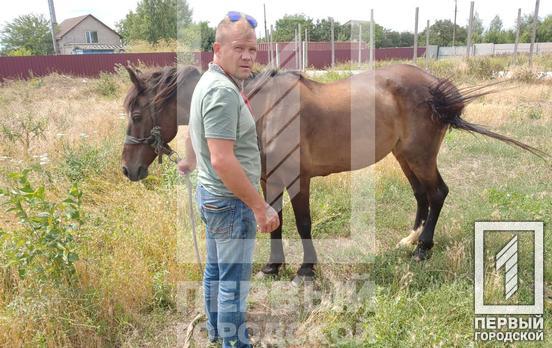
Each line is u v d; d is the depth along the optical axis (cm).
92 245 342
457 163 648
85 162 544
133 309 300
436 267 355
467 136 758
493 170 610
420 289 331
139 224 380
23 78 2412
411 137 374
